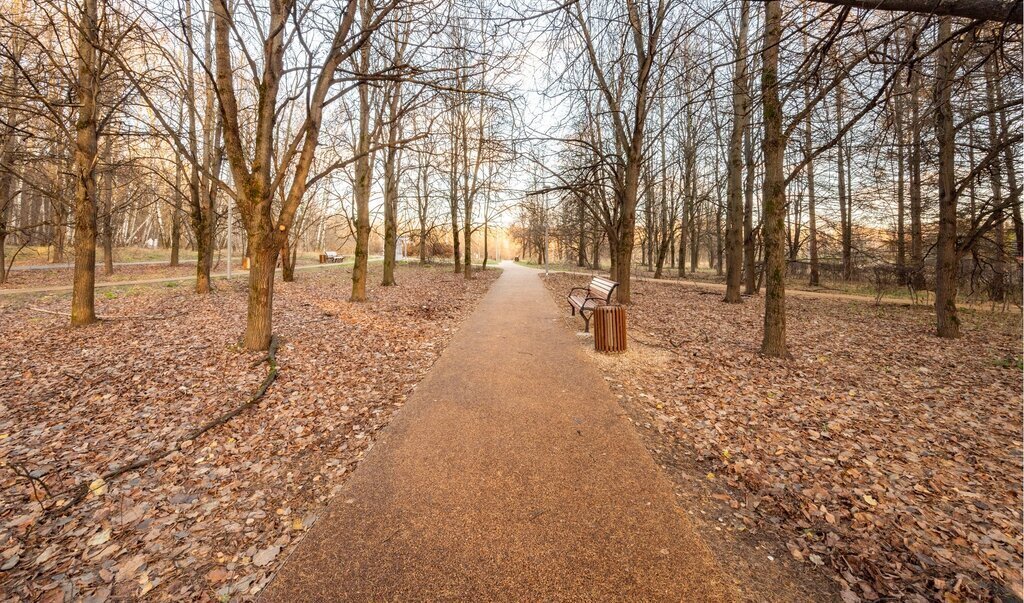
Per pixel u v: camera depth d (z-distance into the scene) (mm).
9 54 6637
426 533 2664
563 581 2271
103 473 3490
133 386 5320
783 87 4320
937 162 8625
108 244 19125
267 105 6238
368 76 6383
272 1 6246
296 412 4656
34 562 2514
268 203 6457
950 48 6902
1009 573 2387
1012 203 7816
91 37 7695
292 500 3129
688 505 2982
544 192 11656
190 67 11695
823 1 2734
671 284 21297
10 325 8289
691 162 23312
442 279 21547
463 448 3768
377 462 3543
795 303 13938
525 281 21656
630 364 6344
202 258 13273
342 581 2293
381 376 5852
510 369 6070
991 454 3795
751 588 2252
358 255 12414
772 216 6594
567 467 3439
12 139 11383
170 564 2496
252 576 2389
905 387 5539
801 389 5438
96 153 8352
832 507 3033
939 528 2799
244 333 7512
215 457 3758
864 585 2311
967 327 9609
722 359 6641
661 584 2258
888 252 18562
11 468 3543
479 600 2154
